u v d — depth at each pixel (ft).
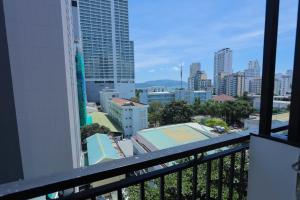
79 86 89.20
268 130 3.67
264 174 3.67
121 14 163.63
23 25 26.32
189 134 61.46
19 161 24.68
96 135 79.10
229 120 82.17
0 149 23.09
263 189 3.71
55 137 29.73
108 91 165.68
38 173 28.02
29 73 26.99
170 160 3.04
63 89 30.32
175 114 120.88
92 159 55.01
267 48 3.46
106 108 159.63
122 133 106.32
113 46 170.71
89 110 159.22
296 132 3.15
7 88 24.11
